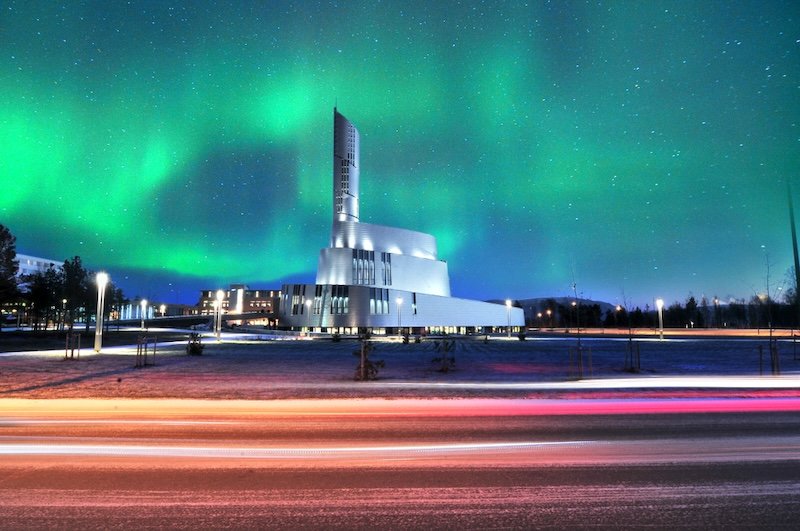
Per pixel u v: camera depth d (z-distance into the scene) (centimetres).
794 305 7294
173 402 1351
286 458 785
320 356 3378
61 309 6975
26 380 1842
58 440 902
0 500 599
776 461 774
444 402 1357
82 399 1403
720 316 11012
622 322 12056
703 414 1185
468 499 606
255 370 2305
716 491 634
